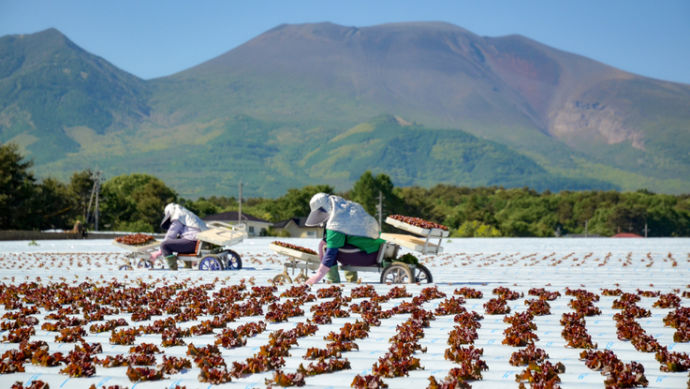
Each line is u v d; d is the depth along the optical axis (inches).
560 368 232.4
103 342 299.9
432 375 232.8
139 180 4276.6
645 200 6318.9
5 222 2529.5
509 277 574.2
